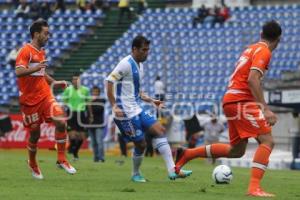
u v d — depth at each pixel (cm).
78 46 8706
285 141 6850
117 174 3525
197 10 8844
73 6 9406
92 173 3566
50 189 2581
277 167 5866
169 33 8600
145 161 5641
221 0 8806
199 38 8444
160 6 9306
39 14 9112
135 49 2928
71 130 5294
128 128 2941
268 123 2383
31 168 3086
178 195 2416
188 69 8169
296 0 8838
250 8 8669
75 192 2467
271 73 7719
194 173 3844
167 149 2883
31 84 2942
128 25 8838
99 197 2284
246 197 2377
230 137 2594
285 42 8062
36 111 2966
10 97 8244
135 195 2378
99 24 8912
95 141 5300
